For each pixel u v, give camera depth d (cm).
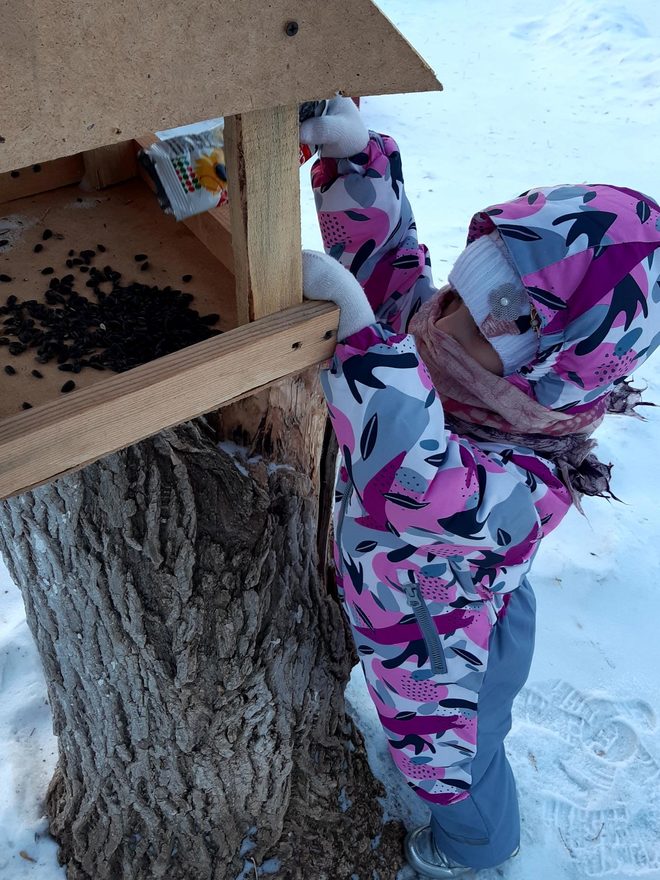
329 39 65
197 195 91
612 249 86
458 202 342
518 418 98
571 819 160
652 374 265
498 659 120
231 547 109
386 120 402
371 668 123
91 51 56
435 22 516
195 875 144
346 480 116
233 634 116
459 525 95
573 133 397
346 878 148
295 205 76
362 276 123
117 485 100
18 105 55
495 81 444
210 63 61
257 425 109
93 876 147
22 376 79
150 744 129
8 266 93
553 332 89
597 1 494
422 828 154
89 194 105
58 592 114
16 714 169
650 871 154
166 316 87
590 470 107
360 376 85
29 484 70
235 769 133
